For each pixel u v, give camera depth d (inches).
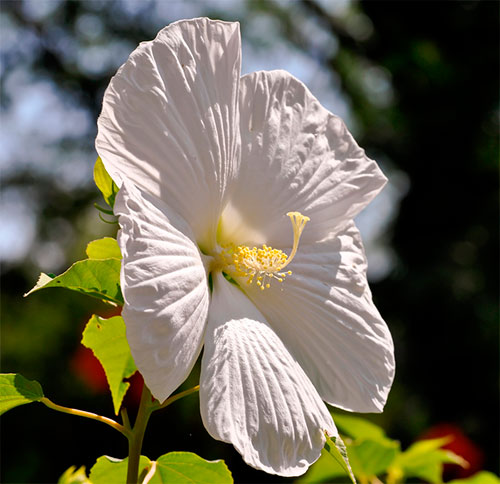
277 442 30.5
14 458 70.6
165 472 32.4
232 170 32.7
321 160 33.8
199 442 70.1
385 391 32.8
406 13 92.6
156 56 31.2
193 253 31.1
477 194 91.3
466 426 86.4
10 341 80.9
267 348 31.4
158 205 30.8
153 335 29.7
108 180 32.0
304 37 104.4
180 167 31.3
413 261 91.8
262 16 104.2
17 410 72.3
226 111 32.2
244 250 32.8
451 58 91.8
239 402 30.5
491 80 90.9
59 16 96.7
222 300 32.0
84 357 66.4
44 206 96.3
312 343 32.8
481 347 86.1
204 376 30.5
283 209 33.4
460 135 91.8
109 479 32.8
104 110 30.6
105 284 31.3
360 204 34.0
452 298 86.7
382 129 95.9
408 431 85.1
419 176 93.8
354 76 101.4
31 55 96.8
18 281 91.4
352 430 37.8
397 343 89.7
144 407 31.6
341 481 37.9
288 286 33.1
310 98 33.9
